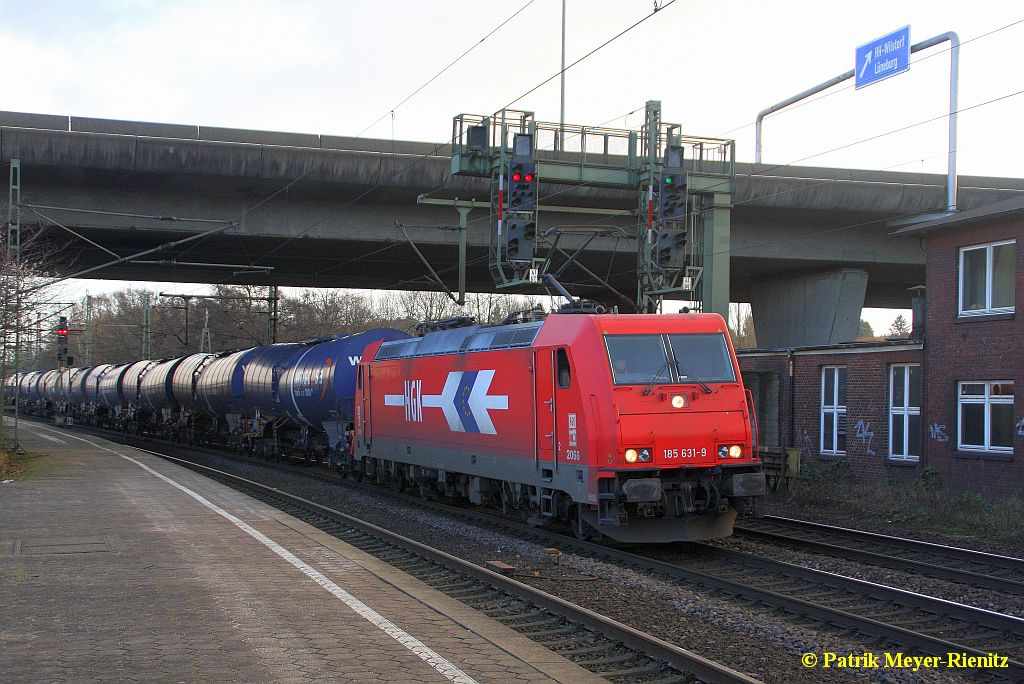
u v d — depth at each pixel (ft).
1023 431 60.39
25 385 251.19
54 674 21.76
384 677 21.95
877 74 91.04
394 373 68.95
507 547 47.60
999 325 62.54
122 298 294.25
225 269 135.03
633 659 26.40
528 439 49.21
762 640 29.30
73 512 51.39
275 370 95.61
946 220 66.03
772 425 83.82
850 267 121.60
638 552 46.24
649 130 73.51
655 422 43.50
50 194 96.63
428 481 66.03
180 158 90.38
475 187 97.91
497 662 23.41
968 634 30.14
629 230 109.09
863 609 33.68
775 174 106.93
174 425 136.77
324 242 107.55
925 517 56.59
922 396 68.23
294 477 86.58
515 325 52.29
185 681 21.36
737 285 144.56
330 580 33.12
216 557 37.47
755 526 55.21
